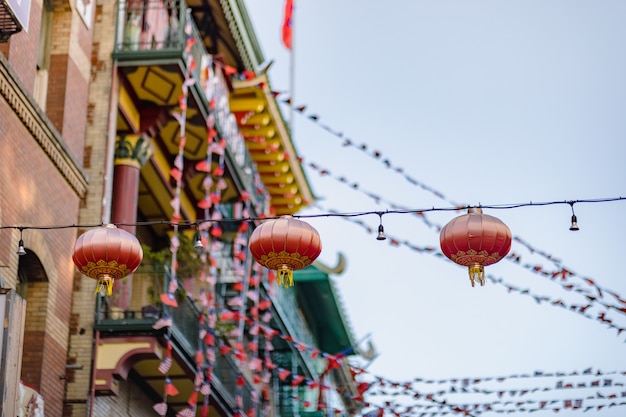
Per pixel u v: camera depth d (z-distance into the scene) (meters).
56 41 23.22
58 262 21.94
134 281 25.23
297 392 36.50
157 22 26.27
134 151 25.31
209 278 27.53
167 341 23.28
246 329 33.19
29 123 20.69
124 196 24.94
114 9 25.05
